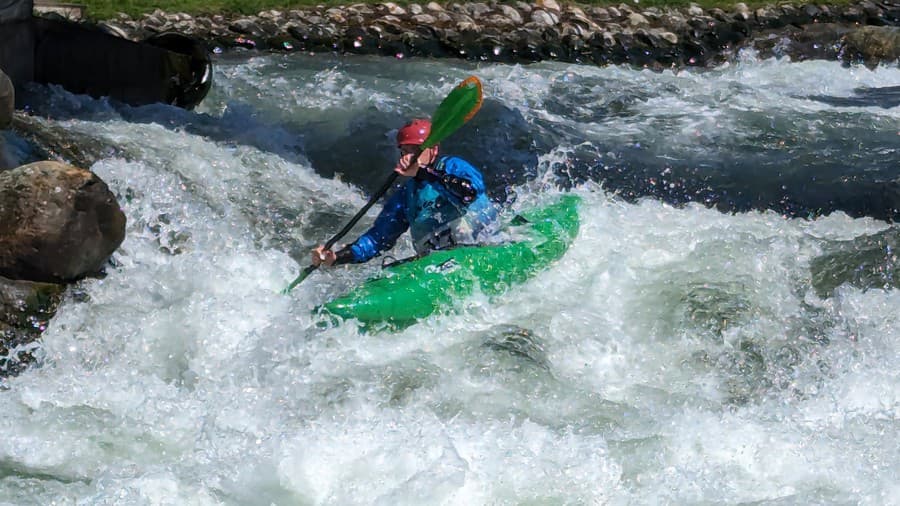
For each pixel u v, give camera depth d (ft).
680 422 65.57
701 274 83.30
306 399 66.74
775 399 69.62
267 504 57.47
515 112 124.77
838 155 116.57
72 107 107.24
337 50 162.50
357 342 72.18
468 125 118.93
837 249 88.48
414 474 59.06
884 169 111.55
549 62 160.45
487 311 76.89
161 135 101.40
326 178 105.09
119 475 59.41
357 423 64.18
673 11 185.37
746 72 160.04
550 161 112.57
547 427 64.69
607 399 68.59
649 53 166.81
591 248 86.43
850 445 63.46
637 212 96.99
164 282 77.77
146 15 167.63
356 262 78.69
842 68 163.22
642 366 73.26
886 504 58.23
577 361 72.95
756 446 63.10
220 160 99.71
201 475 59.26
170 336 72.64
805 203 103.55
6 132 88.94
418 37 164.76
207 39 159.63
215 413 65.36
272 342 71.41
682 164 112.98
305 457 60.44
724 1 191.21
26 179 73.41
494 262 78.43
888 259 86.63
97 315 73.51
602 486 59.62
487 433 63.62
